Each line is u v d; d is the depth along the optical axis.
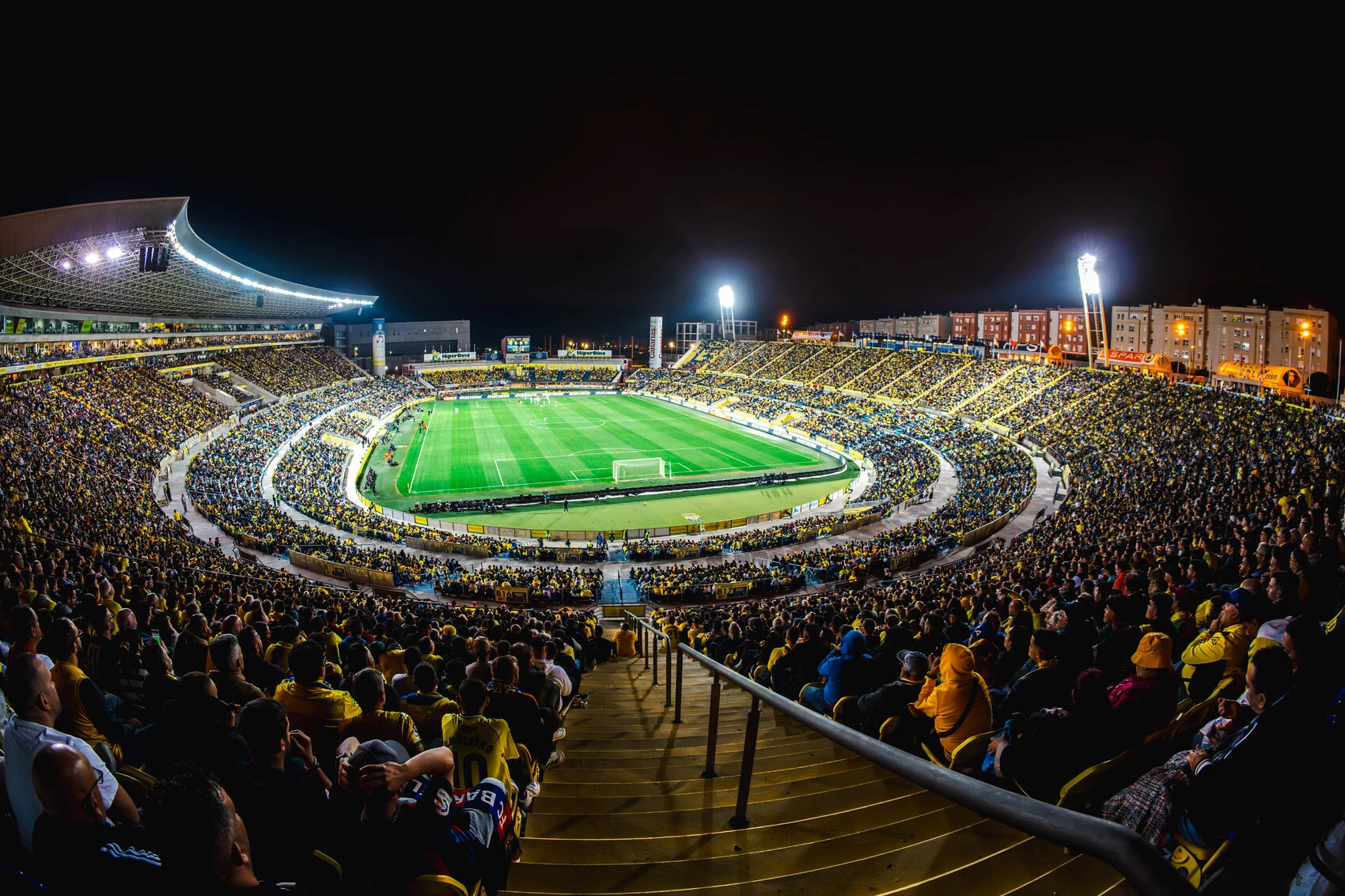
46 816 2.76
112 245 43.41
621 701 11.20
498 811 3.64
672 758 7.31
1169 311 92.88
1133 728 4.54
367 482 54.19
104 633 7.51
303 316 114.44
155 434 51.72
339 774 2.97
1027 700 5.81
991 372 75.12
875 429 70.25
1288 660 3.49
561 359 140.00
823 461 62.91
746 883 3.97
